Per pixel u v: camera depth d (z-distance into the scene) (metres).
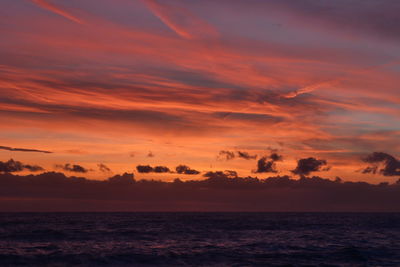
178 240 52.78
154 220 107.06
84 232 62.84
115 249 42.59
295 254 38.88
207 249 42.56
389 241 52.56
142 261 35.22
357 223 99.00
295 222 101.56
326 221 109.19
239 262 34.75
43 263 34.16
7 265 33.38
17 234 58.53
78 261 35.00
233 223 93.19
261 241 51.72
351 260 35.66
